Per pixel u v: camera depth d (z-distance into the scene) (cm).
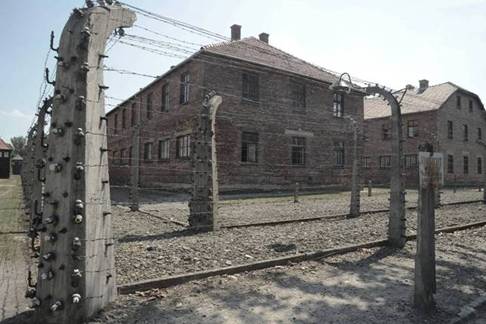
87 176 330
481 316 418
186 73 1967
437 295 463
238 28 2297
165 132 2192
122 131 3108
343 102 2483
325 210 1232
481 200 1744
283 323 360
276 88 2106
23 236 691
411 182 3316
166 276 462
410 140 3444
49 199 328
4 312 358
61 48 333
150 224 895
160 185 2242
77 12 333
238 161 1919
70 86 327
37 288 334
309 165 2262
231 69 1895
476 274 558
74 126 324
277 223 929
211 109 808
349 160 2488
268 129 2059
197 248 629
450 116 3491
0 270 487
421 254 413
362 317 384
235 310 385
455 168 3534
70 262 322
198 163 802
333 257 618
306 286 470
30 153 912
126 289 413
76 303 326
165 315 364
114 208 1236
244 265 520
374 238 762
